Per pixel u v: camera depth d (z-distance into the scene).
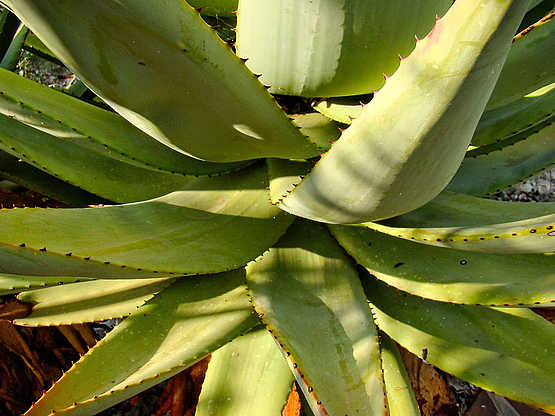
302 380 0.60
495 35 0.46
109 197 0.82
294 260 0.73
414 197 0.62
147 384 0.64
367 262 0.72
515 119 0.82
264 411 0.71
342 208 0.63
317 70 0.69
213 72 0.57
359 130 0.54
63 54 0.58
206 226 0.72
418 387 0.90
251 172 0.78
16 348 0.87
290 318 0.67
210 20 0.87
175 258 0.67
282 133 0.65
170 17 0.53
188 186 0.77
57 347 0.91
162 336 0.70
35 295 0.78
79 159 0.81
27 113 0.68
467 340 0.74
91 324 0.96
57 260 0.57
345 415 0.59
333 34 0.65
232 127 0.65
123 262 0.62
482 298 0.67
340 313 0.68
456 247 0.63
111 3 0.51
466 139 0.57
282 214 0.74
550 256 0.69
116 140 0.73
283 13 0.65
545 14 0.87
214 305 0.72
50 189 0.89
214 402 0.71
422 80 0.50
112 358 0.68
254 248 0.71
